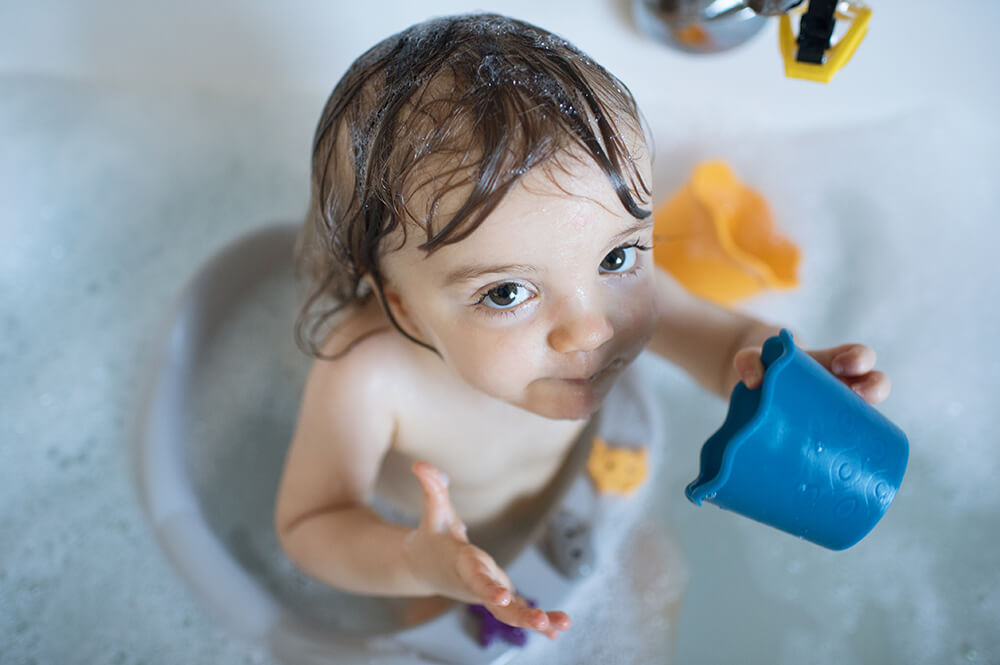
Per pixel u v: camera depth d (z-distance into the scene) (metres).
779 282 1.17
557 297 0.59
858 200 1.28
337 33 1.25
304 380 1.18
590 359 0.63
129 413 1.01
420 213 0.58
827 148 1.30
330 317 0.88
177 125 1.30
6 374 1.22
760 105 1.29
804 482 0.56
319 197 0.72
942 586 1.08
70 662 1.01
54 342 1.25
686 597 1.09
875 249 1.27
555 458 0.93
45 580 1.07
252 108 1.30
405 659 0.80
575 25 1.24
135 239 1.29
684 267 1.18
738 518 1.14
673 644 1.04
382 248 0.64
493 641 0.80
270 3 1.22
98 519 1.11
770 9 0.81
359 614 0.99
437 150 0.55
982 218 1.25
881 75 1.25
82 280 1.28
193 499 0.93
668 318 0.91
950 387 1.19
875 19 1.21
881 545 1.11
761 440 0.55
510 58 0.58
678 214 1.20
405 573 0.73
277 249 1.08
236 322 1.12
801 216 1.29
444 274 0.59
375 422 0.84
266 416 1.16
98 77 1.28
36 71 1.27
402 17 1.24
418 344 0.75
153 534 0.91
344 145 0.65
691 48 1.18
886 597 1.08
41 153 1.28
